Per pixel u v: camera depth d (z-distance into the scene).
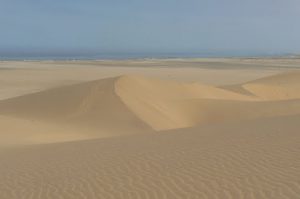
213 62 122.06
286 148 9.37
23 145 15.06
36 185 8.67
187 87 33.84
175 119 26.09
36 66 90.81
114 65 99.69
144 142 12.42
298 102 29.27
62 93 28.53
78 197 7.64
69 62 118.31
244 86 41.38
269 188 7.06
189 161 9.21
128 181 8.25
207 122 26.64
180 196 7.17
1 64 100.06
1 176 9.70
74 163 10.33
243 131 12.26
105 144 12.88
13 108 27.25
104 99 26.42
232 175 7.93
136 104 26.20
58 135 19.03
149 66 95.75
